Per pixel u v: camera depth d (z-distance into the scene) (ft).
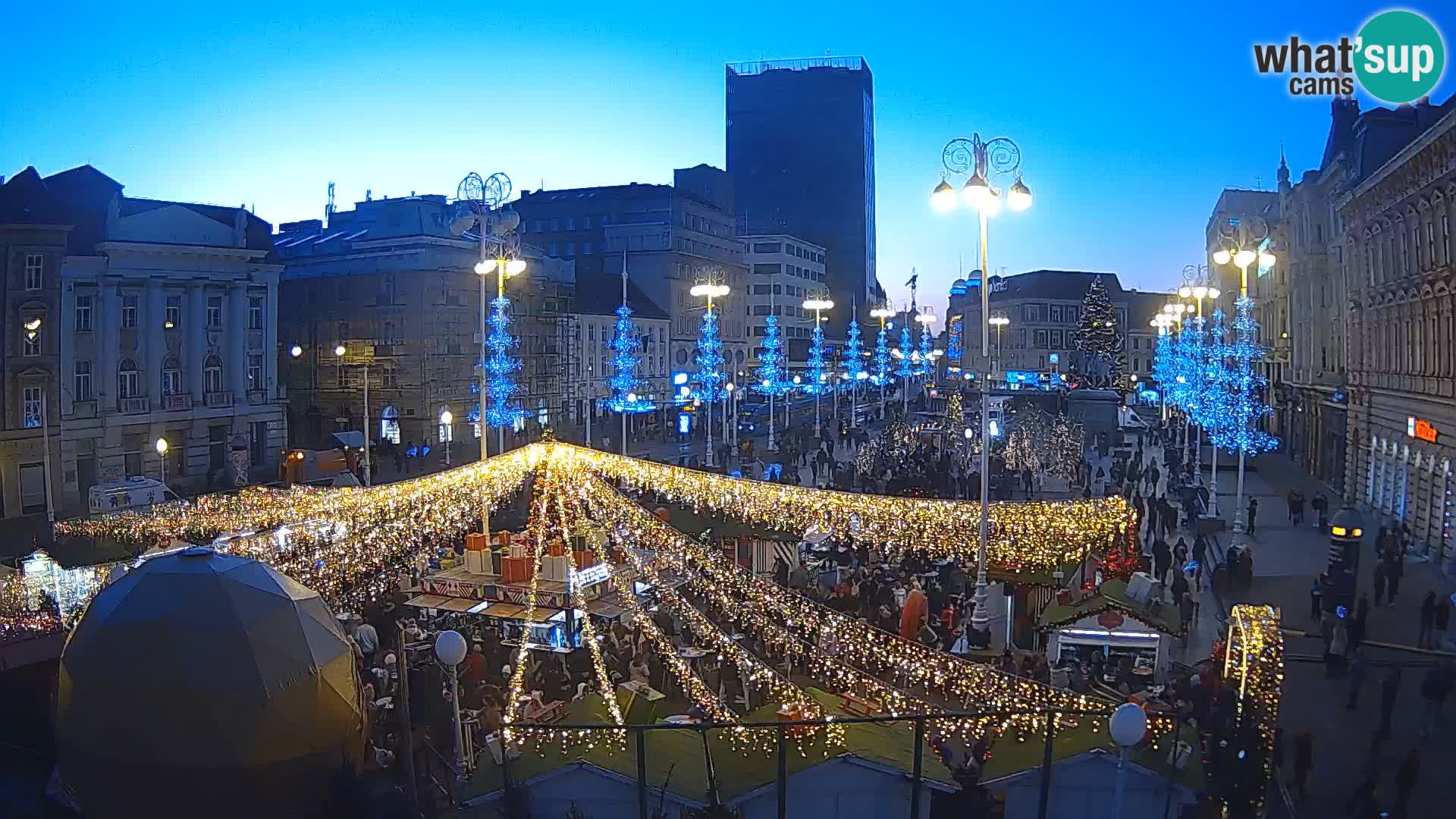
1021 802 45.60
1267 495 164.45
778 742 44.96
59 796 47.11
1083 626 72.49
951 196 81.66
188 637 35.68
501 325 233.35
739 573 81.15
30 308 160.25
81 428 168.66
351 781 38.09
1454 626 83.87
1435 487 112.16
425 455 216.13
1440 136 107.04
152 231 181.68
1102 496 149.18
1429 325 114.93
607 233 355.36
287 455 169.27
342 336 243.40
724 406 255.50
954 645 75.10
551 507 89.76
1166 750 47.03
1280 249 218.79
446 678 64.34
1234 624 53.01
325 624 39.22
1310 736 54.44
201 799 35.68
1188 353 274.36
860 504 102.37
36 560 91.66
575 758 45.57
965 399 339.57
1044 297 523.29
